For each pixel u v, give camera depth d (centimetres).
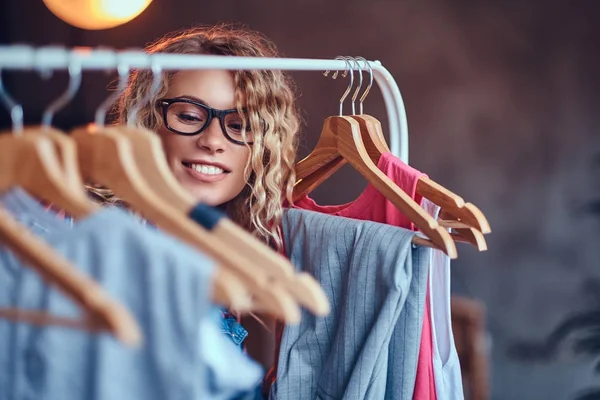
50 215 81
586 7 364
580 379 370
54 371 77
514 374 374
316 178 141
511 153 374
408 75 379
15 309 75
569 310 374
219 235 83
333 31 384
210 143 138
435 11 375
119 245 73
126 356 73
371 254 115
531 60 370
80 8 202
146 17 395
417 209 112
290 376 127
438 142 379
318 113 388
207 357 78
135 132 85
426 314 122
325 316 125
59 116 401
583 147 370
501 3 370
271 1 387
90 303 60
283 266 82
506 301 378
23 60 74
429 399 122
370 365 114
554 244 374
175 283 70
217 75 138
